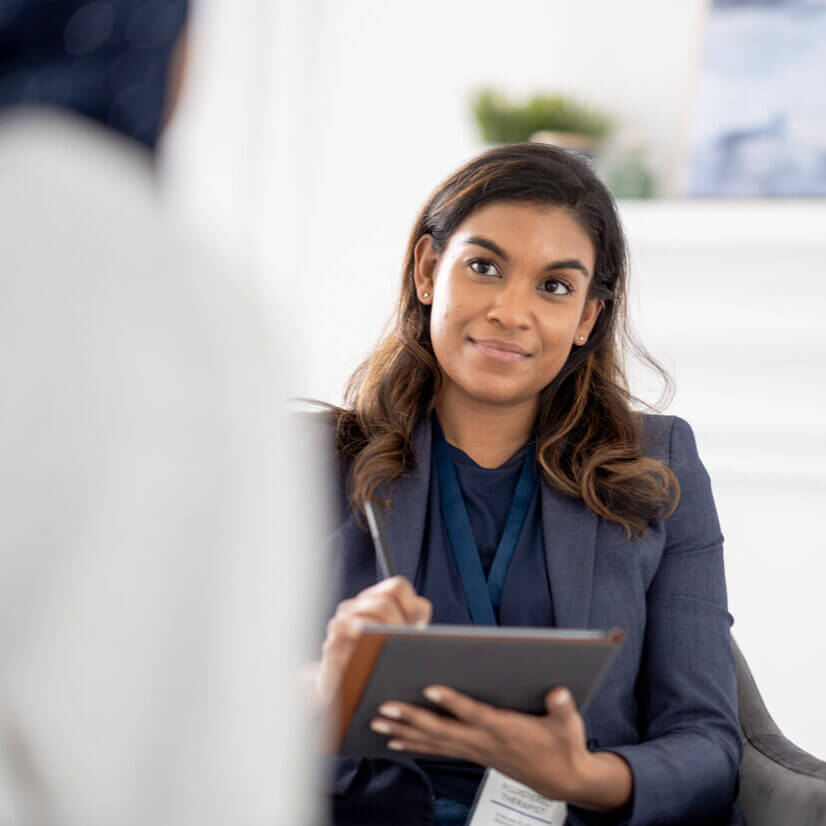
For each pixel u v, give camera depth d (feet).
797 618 11.48
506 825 4.80
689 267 11.57
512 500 5.58
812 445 11.41
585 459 5.64
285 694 1.68
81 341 1.53
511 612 5.29
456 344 5.41
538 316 5.33
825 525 11.45
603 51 11.81
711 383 11.60
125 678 1.50
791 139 11.42
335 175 12.50
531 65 12.01
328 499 5.56
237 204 12.21
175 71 1.87
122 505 1.51
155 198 1.73
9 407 1.49
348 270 12.51
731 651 5.57
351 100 12.50
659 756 4.94
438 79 12.26
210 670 1.56
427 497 5.50
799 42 11.41
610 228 5.65
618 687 5.31
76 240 1.57
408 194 12.39
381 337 6.13
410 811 4.92
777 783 5.51
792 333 11.39
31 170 1.61
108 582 1.50
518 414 5.65
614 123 11.75
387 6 12.33
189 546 1.54
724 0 11.53
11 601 1.48
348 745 4.16
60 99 1.74
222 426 1.61
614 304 5.88
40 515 1.48
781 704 11.43
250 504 1.62
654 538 5.62
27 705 1.48
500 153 5.59
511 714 3.95
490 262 5.38
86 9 1.72
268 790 1.63
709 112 11.55
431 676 3.77
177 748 1.53
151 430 1.54
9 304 1.53
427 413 5.69
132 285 1.59
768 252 11.40
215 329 1.64
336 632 4.14
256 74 12.26
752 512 11.59
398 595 4.24
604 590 5.40
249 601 1.61
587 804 4.67
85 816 1.49
